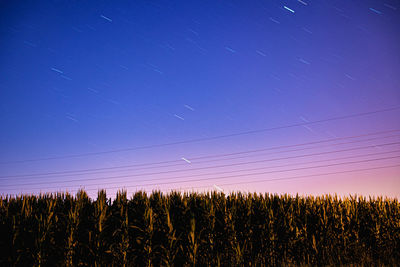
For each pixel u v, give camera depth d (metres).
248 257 9.45
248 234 9.85
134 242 8.95
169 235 8.66
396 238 11.39
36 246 7.76
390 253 10.92
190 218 9.64
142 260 8.61
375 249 11.12
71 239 8.15
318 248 10.44
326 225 10.80
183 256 8.79
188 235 8.73
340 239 10.88
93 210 9.45
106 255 8.44
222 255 9.26
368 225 11.58
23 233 8.00
